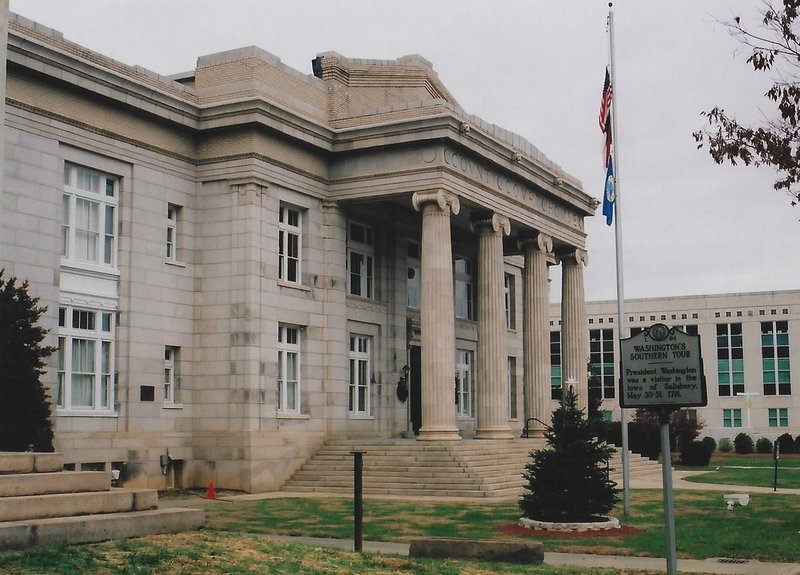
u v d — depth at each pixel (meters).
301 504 27.50
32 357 25.62
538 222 44.44
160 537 13.88
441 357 35.78
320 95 38.38
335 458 35.06
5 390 24.97
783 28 18.91
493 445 36.41
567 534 20.45
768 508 26.17
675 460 54.41
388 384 40.97
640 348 12.34
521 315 54.84
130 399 31.66
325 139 37.22
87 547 12.66
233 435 33.12
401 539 19.45
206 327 34.12
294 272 36.72
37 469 14.53
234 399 33.31
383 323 41.09
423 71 42.25
